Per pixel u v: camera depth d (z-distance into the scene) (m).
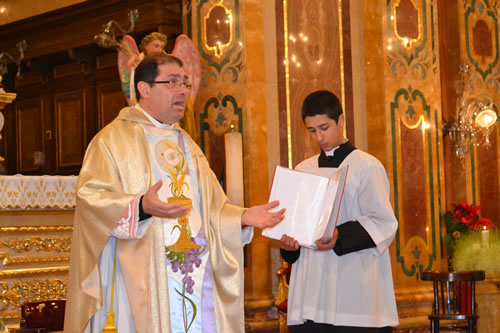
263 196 6.31
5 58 9.41
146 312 2.60
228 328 2.82
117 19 8.14
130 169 2.71
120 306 2.64
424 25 7.01
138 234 2.58
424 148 6.88
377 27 6.77
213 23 6.61
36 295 5.52
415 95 6.88
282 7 6.59
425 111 6.93
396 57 6.82
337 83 6.71
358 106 6.76
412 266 6.68
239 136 3.25
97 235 2.56
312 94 3.64
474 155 7.51
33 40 9.16
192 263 2.78
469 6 7.62
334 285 3.47
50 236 5.62
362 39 6.80
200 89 6.63
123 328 2.63
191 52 6.31
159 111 2.84
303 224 3.27
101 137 2.74
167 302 2.68
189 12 6.80
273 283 6.24
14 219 5.45
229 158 3.23
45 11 9.02
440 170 6.96
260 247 6.20
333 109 3.59
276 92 6.50
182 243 2.76
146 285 2.61
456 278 5.16
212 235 2.85
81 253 2.61
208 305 2.80
